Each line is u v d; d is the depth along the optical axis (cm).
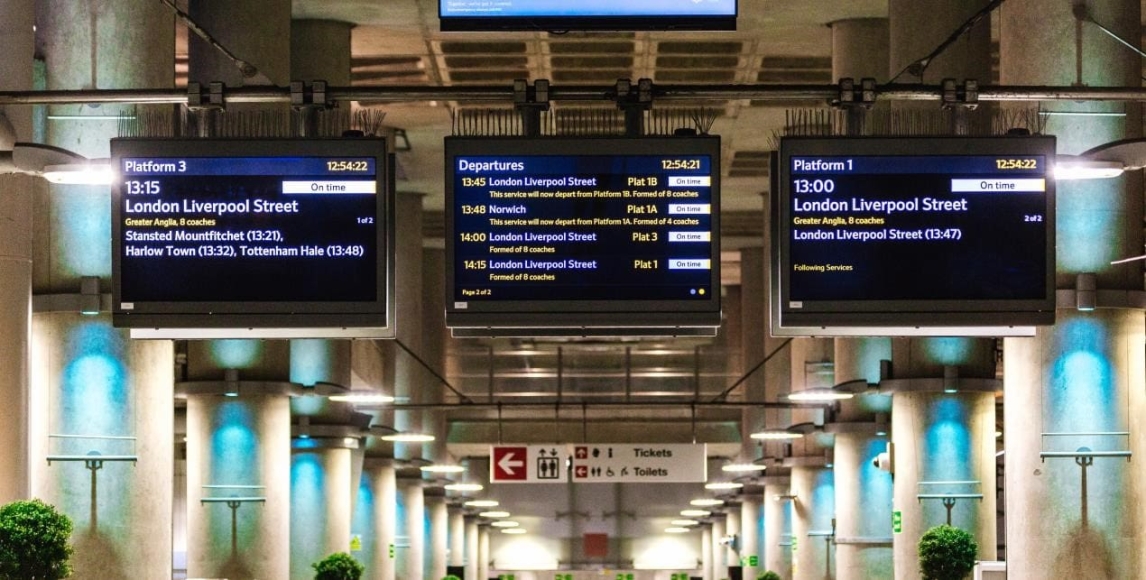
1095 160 1722
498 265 1720
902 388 3644
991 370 3662
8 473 2011
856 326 1711
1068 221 2320
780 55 4250
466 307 1717
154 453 2475
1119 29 2266
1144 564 2345
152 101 1747
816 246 1711
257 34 3003
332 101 1756
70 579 2417
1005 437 2420
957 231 1714
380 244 1712
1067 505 2347
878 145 1717
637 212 1722
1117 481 2341
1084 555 2341
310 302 1709
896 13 3006
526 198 1723
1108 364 2339
